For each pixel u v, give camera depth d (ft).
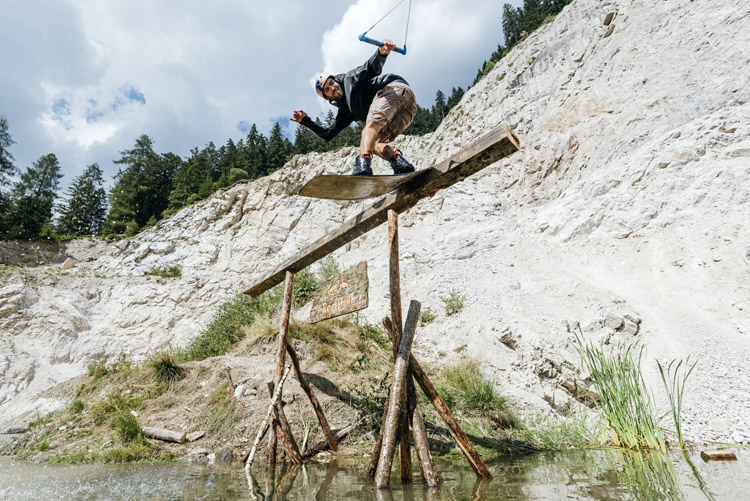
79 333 70.03
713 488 8.93
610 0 88.63
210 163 237.25
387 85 13.17
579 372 27.68
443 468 13.48
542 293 42.01
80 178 166.61
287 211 103.81
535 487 9.86
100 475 13.48
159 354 25.64
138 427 18.34
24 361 59.88
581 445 16.80
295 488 11.07
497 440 17.62
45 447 18.28
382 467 10.70
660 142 54.90
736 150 47.06
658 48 68.08
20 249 96.12
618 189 54.24
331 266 52.16
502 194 79.51
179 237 101.65
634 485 9.57
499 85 108.06
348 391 21.29
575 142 69.72
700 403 22.29
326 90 14.40
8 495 10.94
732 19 59.67
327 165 111.14
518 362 29.89
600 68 76.59
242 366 23.16
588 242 50.72
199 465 15.11
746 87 51.88
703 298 34.60
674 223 45.65
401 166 13.10
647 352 30.19
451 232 71.10
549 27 109.81
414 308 13.03
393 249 12.98
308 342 26.91
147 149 186.60
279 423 15.74
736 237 38.91
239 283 86.48
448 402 21.47
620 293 38.93
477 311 40.68
